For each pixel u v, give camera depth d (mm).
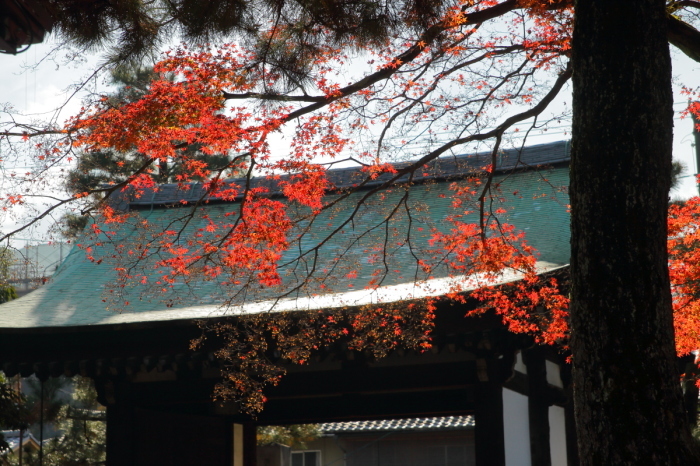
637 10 4492
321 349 8555
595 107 4465
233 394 7684
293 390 9469
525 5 6176
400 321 7938
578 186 4488
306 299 8594
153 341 9062
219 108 6129
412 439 22172
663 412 4086
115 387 9836
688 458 4027
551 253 9438
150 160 6414
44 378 9430
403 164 7508
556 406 9992
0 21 4965
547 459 9016
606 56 4477
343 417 11500
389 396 10938
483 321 8094
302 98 6309
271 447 18484
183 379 9875
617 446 4082
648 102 4414
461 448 21781
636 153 4348
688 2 6312
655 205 4344
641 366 4137
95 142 6160
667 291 4309
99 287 10711
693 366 10898
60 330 8984
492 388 8430
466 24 6305
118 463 9586
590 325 4285
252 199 6648
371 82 6434
